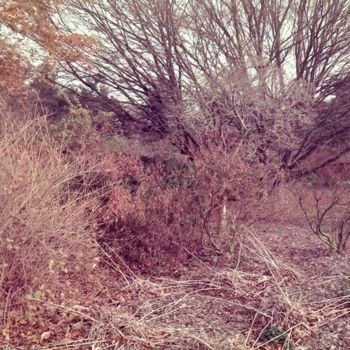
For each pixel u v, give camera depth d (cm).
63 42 1069
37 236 396
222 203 607
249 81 937
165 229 599
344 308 424
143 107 1360
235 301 460
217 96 909
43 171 434
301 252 666
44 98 1215
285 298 423
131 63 1328
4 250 391
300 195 866
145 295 479
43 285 385
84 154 546
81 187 543
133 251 575
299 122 1078
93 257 510
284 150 1090
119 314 404
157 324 395
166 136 1138
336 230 769
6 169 403
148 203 596
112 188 561
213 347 347
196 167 612
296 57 1453
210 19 1307
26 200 392
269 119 917
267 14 1362
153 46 1306
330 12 1398
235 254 612
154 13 1273
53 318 396
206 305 449
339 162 1354
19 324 380
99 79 1390
